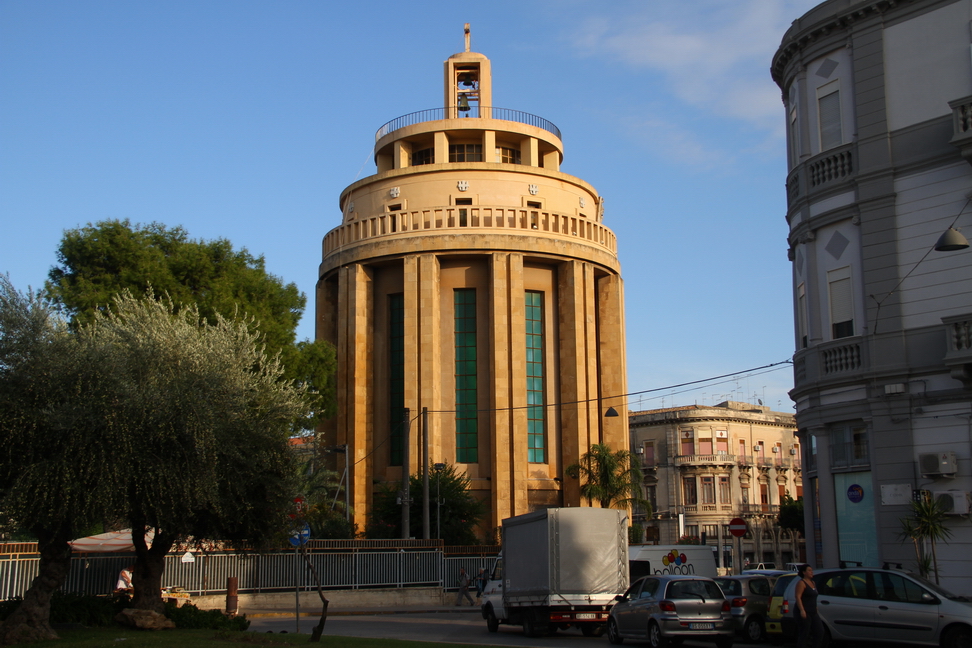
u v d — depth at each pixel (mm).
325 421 60469
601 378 64062
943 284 26141
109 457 21266
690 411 93875
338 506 54344
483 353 59156
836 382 28109
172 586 35625
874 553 27047
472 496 55125
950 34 26781
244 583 38500
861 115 28250
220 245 48719
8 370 21344
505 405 56969
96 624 24375
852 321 28219
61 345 21750
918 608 20047
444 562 45625
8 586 29266
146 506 22578
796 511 89875
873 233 27609
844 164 28688
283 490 24844
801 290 30641
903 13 27719
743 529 30422
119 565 33031
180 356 23500
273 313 49969
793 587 23672
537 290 61125
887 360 26875
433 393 57000
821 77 29766
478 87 68062
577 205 65062
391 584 43156
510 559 29219
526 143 65500
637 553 39844
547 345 60656
